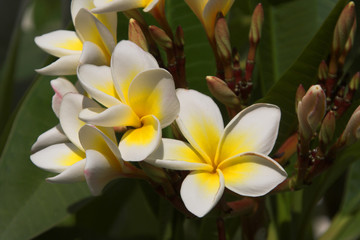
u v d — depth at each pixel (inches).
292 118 29.0
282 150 27.3
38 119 30.8
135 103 25.0
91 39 26.5
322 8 31.3
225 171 24.9
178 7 31.0
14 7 48.1
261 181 24.5
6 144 30.4
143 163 25.4
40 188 30.5
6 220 30.1
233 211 26.9
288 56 31.3
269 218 31.0
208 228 30.1
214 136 25.3
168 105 24.8
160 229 30.9
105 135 24.5
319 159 26.0
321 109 25.3
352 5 26.3
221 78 27.3
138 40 26.0
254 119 25.1
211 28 26.8
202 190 24.5
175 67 26.8
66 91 26.6
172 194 25.8
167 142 25.0
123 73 25.1
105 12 25.9
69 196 30.7
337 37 26.5
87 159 24.5
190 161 24.9
